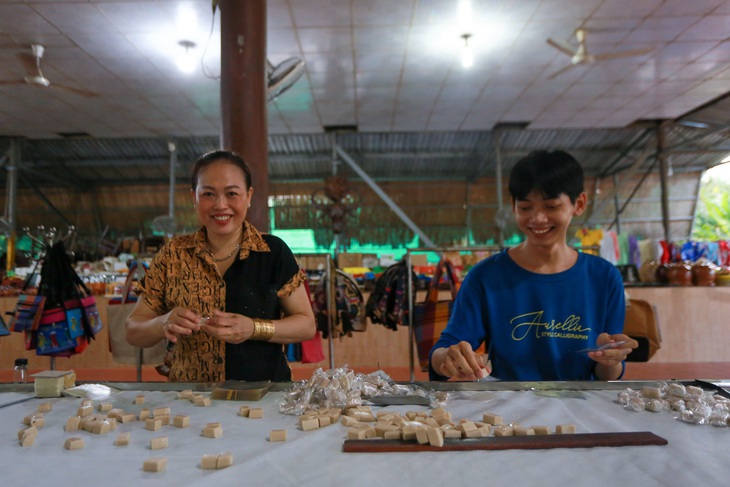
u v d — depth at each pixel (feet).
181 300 4.87
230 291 4.89
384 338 17.72
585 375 4.66
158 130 30.12
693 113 28.89
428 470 2.39
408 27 18.16
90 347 18.15
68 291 10.48
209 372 4.74
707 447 2.68
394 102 26.13
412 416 3.14
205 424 3.17
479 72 22.43
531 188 4.36
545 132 33.22
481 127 30.81
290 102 25.79
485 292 4.80
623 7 17.28
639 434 2.78
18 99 24.82
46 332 10.21
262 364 4.81
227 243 5.03
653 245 20.16
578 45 19.74
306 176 38.32
